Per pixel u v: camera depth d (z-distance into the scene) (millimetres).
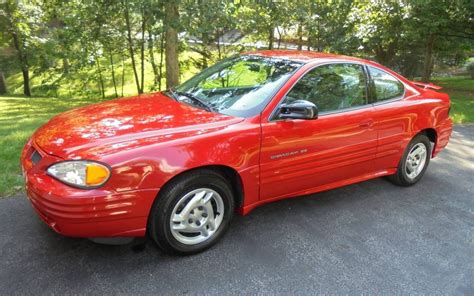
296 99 3375
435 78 23312
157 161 2623
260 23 11023
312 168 3516
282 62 3709
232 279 2723
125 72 19062
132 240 2770
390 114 4062
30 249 2902
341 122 3617
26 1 18250
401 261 3088
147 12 8039
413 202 4227
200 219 2977
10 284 2520
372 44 15297
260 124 3113
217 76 3885
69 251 2912
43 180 2543
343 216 3775
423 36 14656
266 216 3668
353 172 3936
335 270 2908
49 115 9789
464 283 2865
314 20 12977
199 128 2920
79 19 11461
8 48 23172
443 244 3391
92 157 2490
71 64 14836
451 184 4848
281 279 2758
